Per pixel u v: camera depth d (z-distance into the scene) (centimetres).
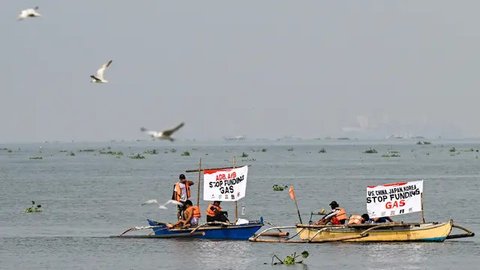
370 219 13100
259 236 13362
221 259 11556
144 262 11375
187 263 11262
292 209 18750
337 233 12912
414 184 12775
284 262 11194
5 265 11238
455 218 16738
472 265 10912
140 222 16362
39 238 13838
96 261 11494
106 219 16925
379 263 11112
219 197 13600
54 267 11056
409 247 12344
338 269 10712
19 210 18888
